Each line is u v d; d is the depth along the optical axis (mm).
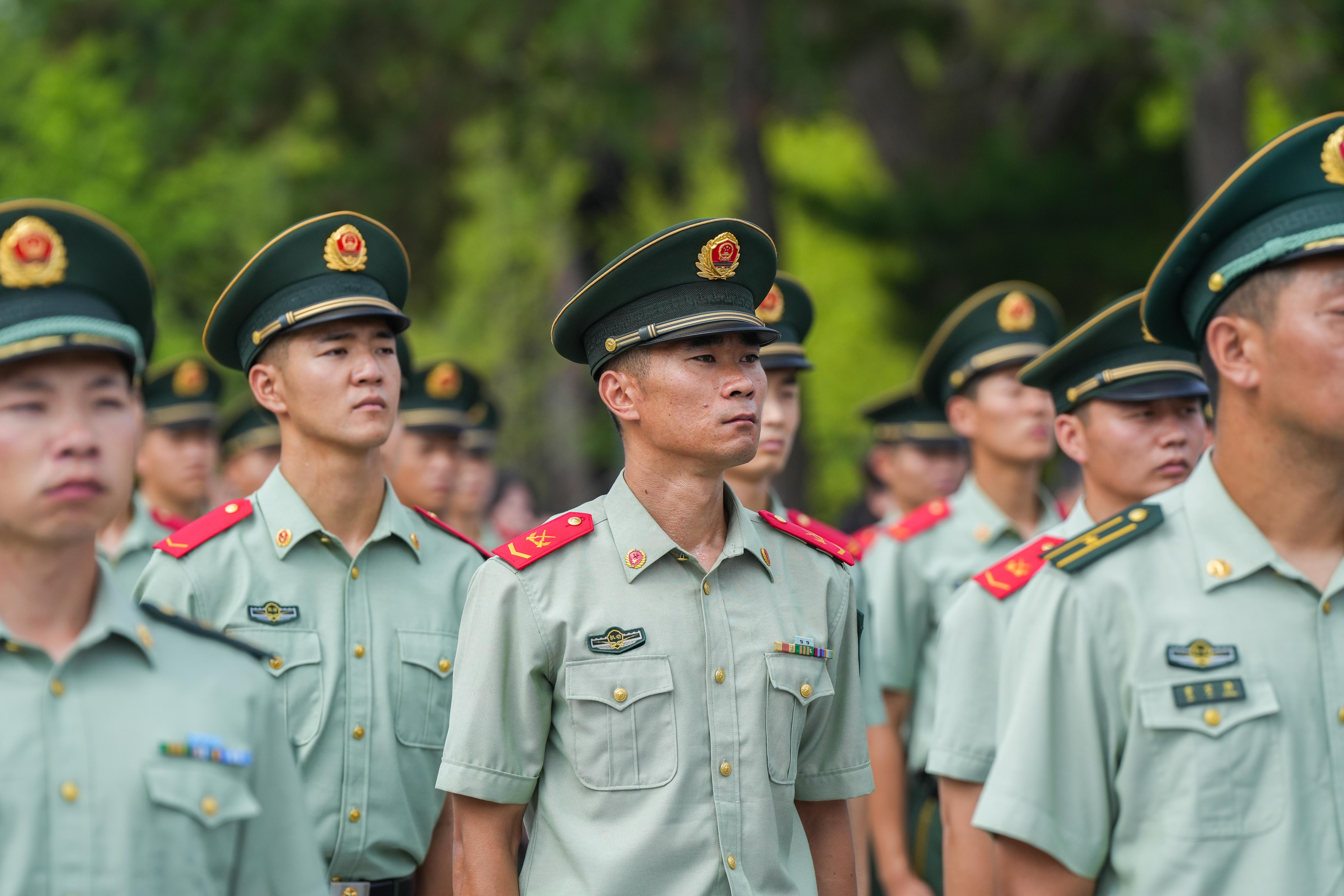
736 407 10711
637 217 70375
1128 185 54188
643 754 10500
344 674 13234
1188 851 9703
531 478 84250
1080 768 10219
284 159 57750
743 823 10492
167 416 24109
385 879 13148
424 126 53688
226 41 49469
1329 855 9602
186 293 53344
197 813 8328
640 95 50844
